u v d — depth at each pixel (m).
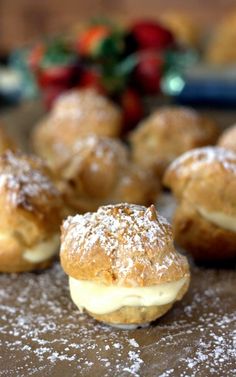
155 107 0.70
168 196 0.54
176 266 0.36
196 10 1.13
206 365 0.34
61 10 1.21
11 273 0.43
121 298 0.36
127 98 0.65
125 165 0.49
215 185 0.42
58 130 0.58
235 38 0.82
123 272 0.36
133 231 0.37
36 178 0.44
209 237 0.42
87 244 0.36
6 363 0.35
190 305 0.39
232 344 0.36
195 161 0.44
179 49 0.69
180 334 0.37
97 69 0.65
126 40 0.64
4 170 0.44
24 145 0.64
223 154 0.44
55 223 0.43
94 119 0.58
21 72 0.76
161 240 0.37
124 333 0.37
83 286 0.37
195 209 0.43
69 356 0.35
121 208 0.38
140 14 1.16
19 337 0.37
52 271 0.43
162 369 0.34
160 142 0.56
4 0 1.22
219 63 0.78
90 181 0.47
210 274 0.43
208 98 0.70
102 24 0.67
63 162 0.49
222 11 1.11
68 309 0.39
